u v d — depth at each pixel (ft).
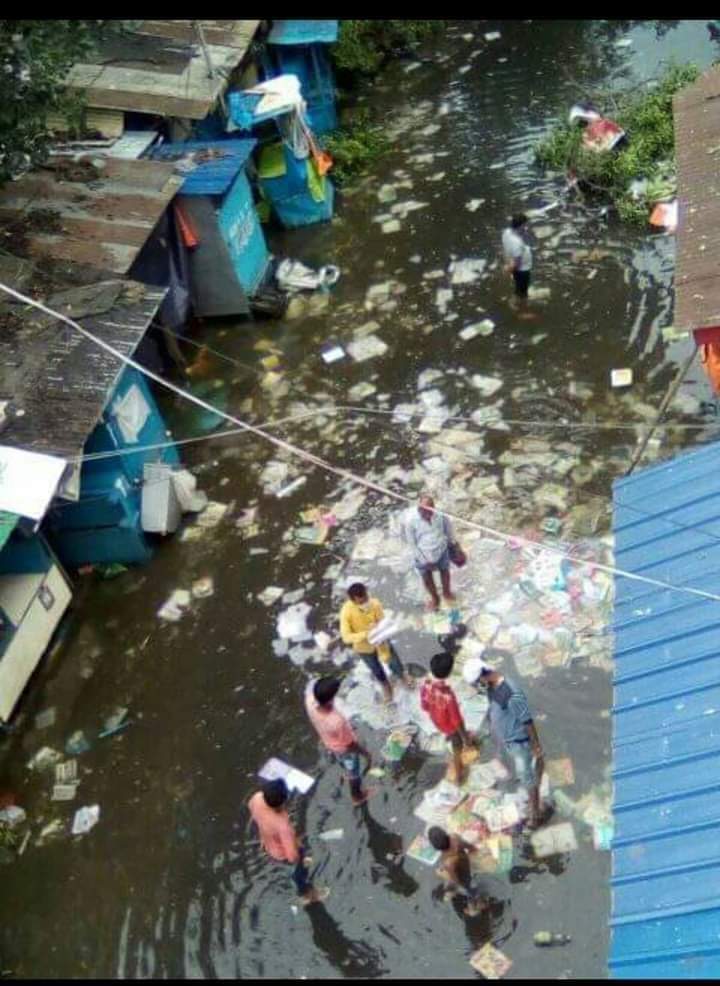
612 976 19.65
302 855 26.58
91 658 35.04
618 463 37.35
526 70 63.77
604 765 28.43
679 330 29.78
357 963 25.81
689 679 22.85
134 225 40.57
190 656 34.35
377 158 58.65
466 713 30.32
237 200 46.24
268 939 26.76
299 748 30.86
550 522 35.63
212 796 30.25
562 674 30.86
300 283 49.78
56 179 42.98
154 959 26.99
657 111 53.52
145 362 44.24
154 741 32.12
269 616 34.91
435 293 47.88
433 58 67.46
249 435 42.06
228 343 47.34
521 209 51.85
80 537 36.86
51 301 37.76
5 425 33.30
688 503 26.81
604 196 50.90
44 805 31.07
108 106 46.88
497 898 26.20
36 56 36.47
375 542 36.55
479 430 40.19
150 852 29.30
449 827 27.81
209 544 37.91
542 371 42.27
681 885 19.97
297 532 37.55
